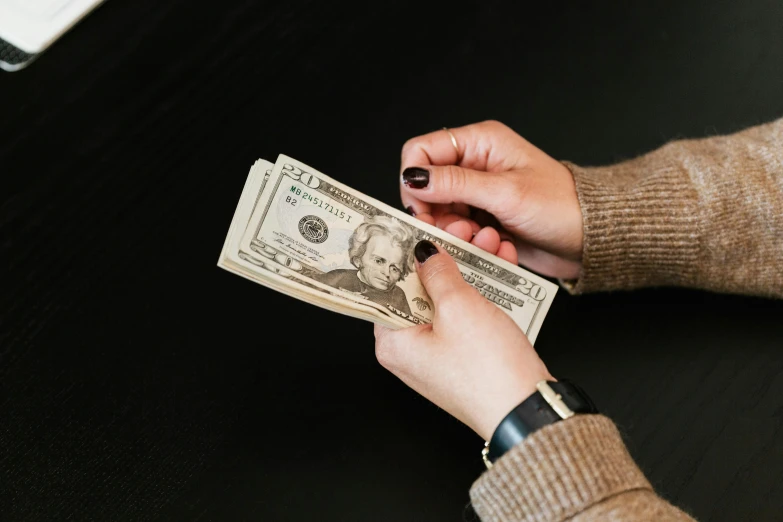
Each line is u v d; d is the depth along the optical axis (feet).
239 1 3.18
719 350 2.88
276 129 3.06
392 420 2.72
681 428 2.74
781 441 2.71
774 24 3.31
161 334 2.77
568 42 3.30
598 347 2.89
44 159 2.90
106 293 2.79
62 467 2.55
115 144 2.95
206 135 3.02
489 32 3.29
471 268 2.80
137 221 2.89
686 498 2.62
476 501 2.07
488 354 2.21
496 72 3.24
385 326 2.51
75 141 2.93
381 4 3.27
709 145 2.90
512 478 1.97
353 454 2.65
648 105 3.23
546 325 2.93
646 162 2.92
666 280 2.92
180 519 2.51
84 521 2.48
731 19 3.34
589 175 2.83
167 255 2.86
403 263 2.68
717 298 2.99
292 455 2.64
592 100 3.23
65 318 2.74
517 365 2.19
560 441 1.95
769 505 2.61
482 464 2.65
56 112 2.95
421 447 2.68
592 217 2.71
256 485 2.58
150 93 3.03
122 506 2.51
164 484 2.55
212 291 2.84
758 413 2.76
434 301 2.36
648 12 3.34
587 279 2.86
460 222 2.96
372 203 2.71
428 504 2.59
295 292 2.56
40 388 2.65
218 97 3.06
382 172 3.08
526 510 1.95
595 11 3.33
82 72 3.01
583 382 2.82
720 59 3.29
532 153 2.87
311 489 2.59
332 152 3.08
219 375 2.73
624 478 1.93
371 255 2.66
